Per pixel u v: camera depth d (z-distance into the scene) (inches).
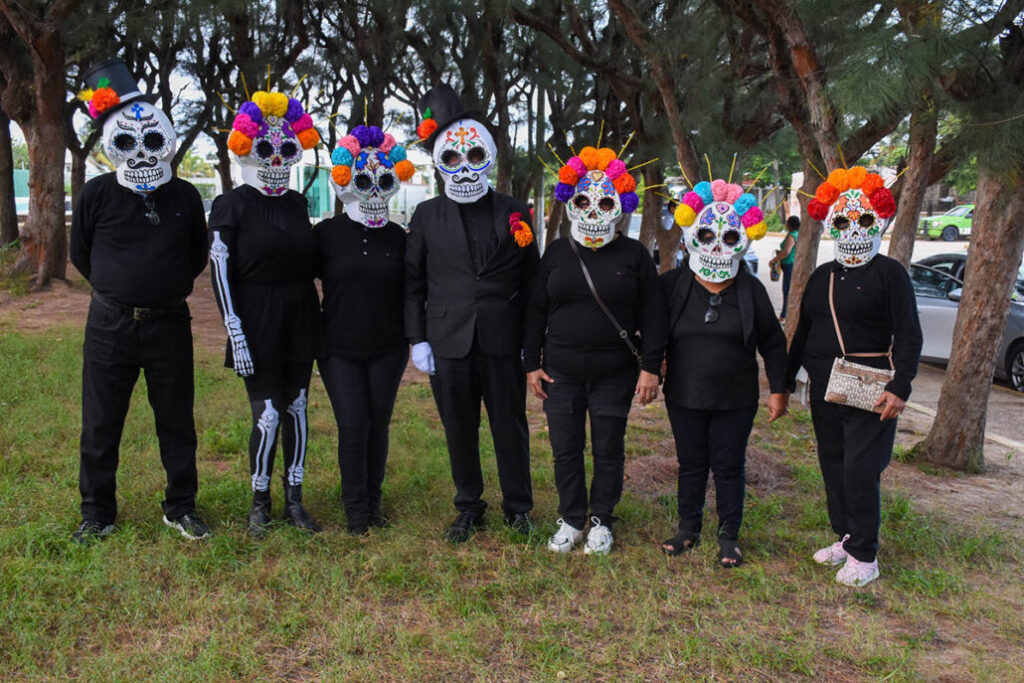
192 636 128.3
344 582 145.8
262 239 155.7
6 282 493.7
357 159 160.9
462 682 120.5
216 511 175.9
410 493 192.9
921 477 225.9
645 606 141.4
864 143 298.7
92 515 161.2
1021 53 198.7
